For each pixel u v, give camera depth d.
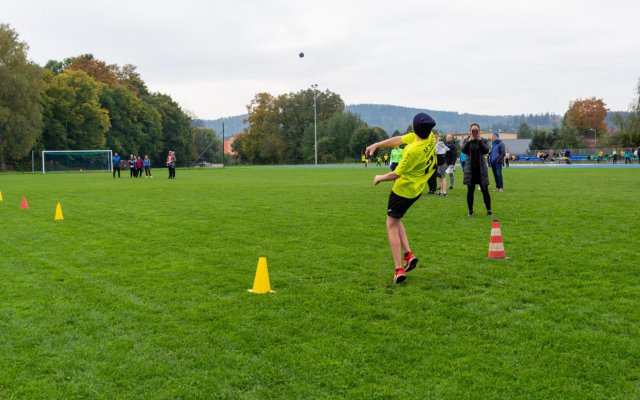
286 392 3.86
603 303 5.69
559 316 5.30
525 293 6.10
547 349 4.51
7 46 59.78
